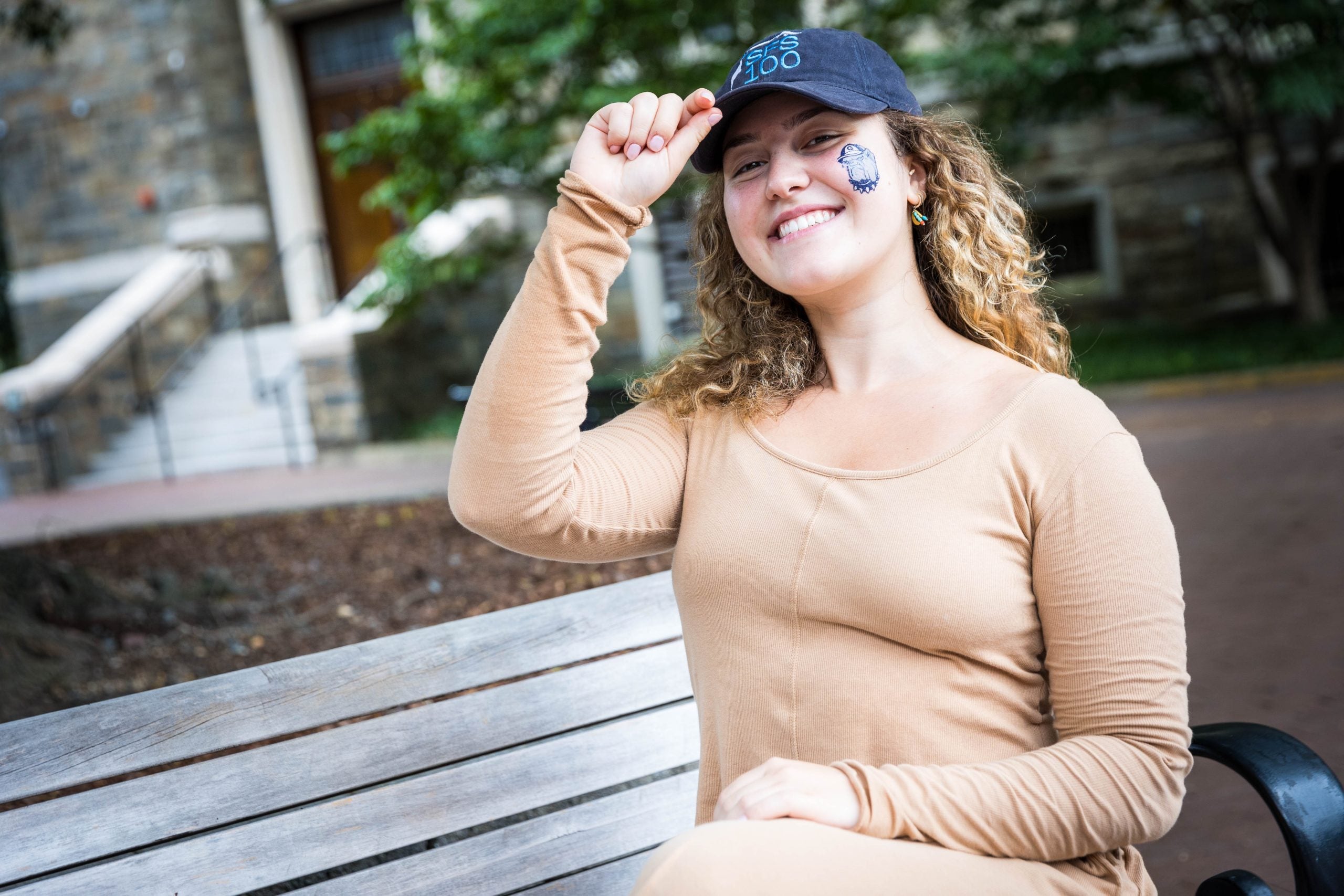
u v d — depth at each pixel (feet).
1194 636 14.47
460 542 18.15
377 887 5.64
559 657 6.20
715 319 6.38
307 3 45.29
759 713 5.38
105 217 46.98
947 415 5.44
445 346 41.68
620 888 6.20
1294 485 21.38
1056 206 44.91
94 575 17.63
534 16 29.78
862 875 4.49
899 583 5.06
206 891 5.25
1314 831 4.83
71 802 5.06
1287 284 43.47
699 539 5.61
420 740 5.80
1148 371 35.29
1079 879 4.97
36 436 38.73
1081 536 5.02
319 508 24.52
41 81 46.68
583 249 5.40
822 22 30.89
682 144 5.57
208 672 12.55
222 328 44.78
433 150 31.19
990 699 5.17
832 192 5.70
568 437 5.55
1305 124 43.16
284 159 46.21
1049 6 36.96
